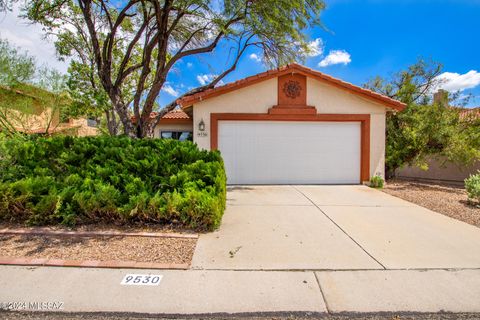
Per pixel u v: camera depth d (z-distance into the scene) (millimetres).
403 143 12195
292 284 3521
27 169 6164
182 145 7012
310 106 10977
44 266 3854
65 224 5285
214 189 5859
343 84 10688
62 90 12297
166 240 4820
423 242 4934
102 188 5410
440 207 7508
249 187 10430
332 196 8852
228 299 3209
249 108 10922
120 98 10430
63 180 6039
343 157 11219
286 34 9719
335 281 3598
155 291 3342
